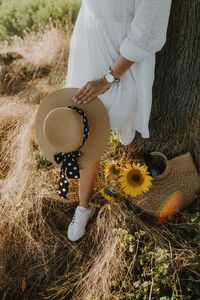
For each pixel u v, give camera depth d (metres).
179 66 2.72
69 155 2.53
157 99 2.86
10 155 3.50
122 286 2.62
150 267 2.62
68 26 4.95
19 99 4.12
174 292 2.51
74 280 2.83
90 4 2.37
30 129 3.49
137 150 3.05
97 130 2.52
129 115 2.57
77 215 2.92
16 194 3.20
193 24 2.59
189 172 2.94
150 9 2.24
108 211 2.91
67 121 2.43
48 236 3.00
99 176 3.08
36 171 3.26
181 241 2.74
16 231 3.04
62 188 2.58
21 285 2.91
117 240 2.74
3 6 5.52
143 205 2.87
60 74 4.38
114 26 2.37
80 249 2.91
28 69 4.54
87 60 2.51
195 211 2.95
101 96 2.49
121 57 2.37
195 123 2.89
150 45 2.32
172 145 2.97
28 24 5.26
